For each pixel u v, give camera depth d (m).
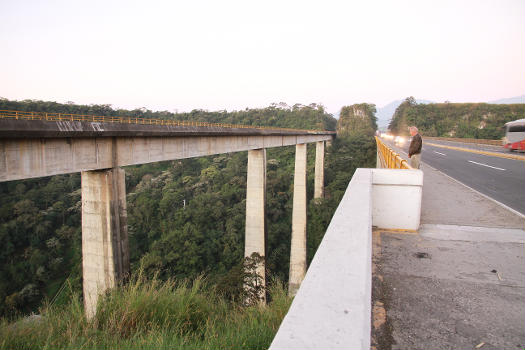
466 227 6.33
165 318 5.30
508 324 2.95
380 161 22.08
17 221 40.09
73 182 53.94
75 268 36.59
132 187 66.56
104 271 13.61
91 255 13.75
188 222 42.94
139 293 6.11
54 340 4.74
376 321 3.04
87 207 13.64
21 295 32.19
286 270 39.06
